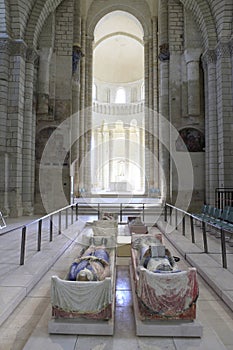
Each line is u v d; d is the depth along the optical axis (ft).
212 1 48.03
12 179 46.70
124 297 16.43
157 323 12.17
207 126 51.67
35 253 23.11
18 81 47.42
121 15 76.33
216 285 16.75
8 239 28.84
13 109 47.21
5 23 45.85
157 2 68.95
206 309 14.84
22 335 12.37
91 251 15.69
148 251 15.17
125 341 11.62
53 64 56.34
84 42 69.05
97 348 11.10
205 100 52.24
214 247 25.96
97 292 12.31
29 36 49.90
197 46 54.03
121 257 23.38
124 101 108.99
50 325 12.04
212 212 36.45
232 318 13.93
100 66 107.34
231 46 46.21
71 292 12.30
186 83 54.90
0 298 14.79
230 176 45.78
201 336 11.93
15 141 47.06
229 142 46.21
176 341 11.62
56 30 57.36
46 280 18.72
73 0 58.13
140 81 106.93
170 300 12.29
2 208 44.86
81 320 12.28
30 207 49.39
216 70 49.19
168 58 56.95
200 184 52.13
